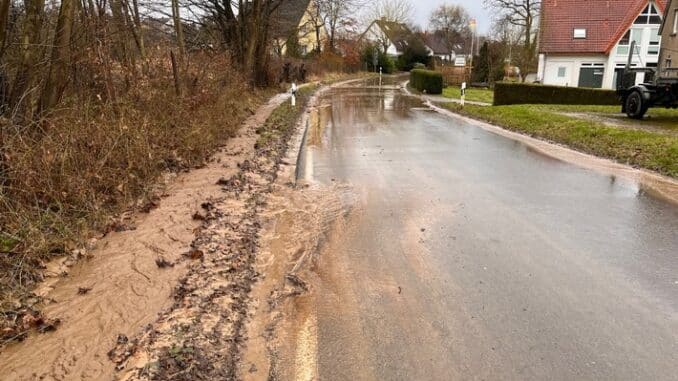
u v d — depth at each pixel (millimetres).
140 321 3631
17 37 6754
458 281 4328
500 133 13328
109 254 4773
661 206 6516
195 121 9562
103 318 3666
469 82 45812
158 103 8914
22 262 4242
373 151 10422
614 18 38844
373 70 66188
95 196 5773
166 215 5895
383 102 24203
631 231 5566
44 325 3551
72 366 3119
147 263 4570
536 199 6816
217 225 5590
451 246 5109
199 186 7188
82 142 6109
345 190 7238
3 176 5062
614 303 3951
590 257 4840
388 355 3279
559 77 39406
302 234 5434
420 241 5242
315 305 3926
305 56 49438
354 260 4762
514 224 5785
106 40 8453
